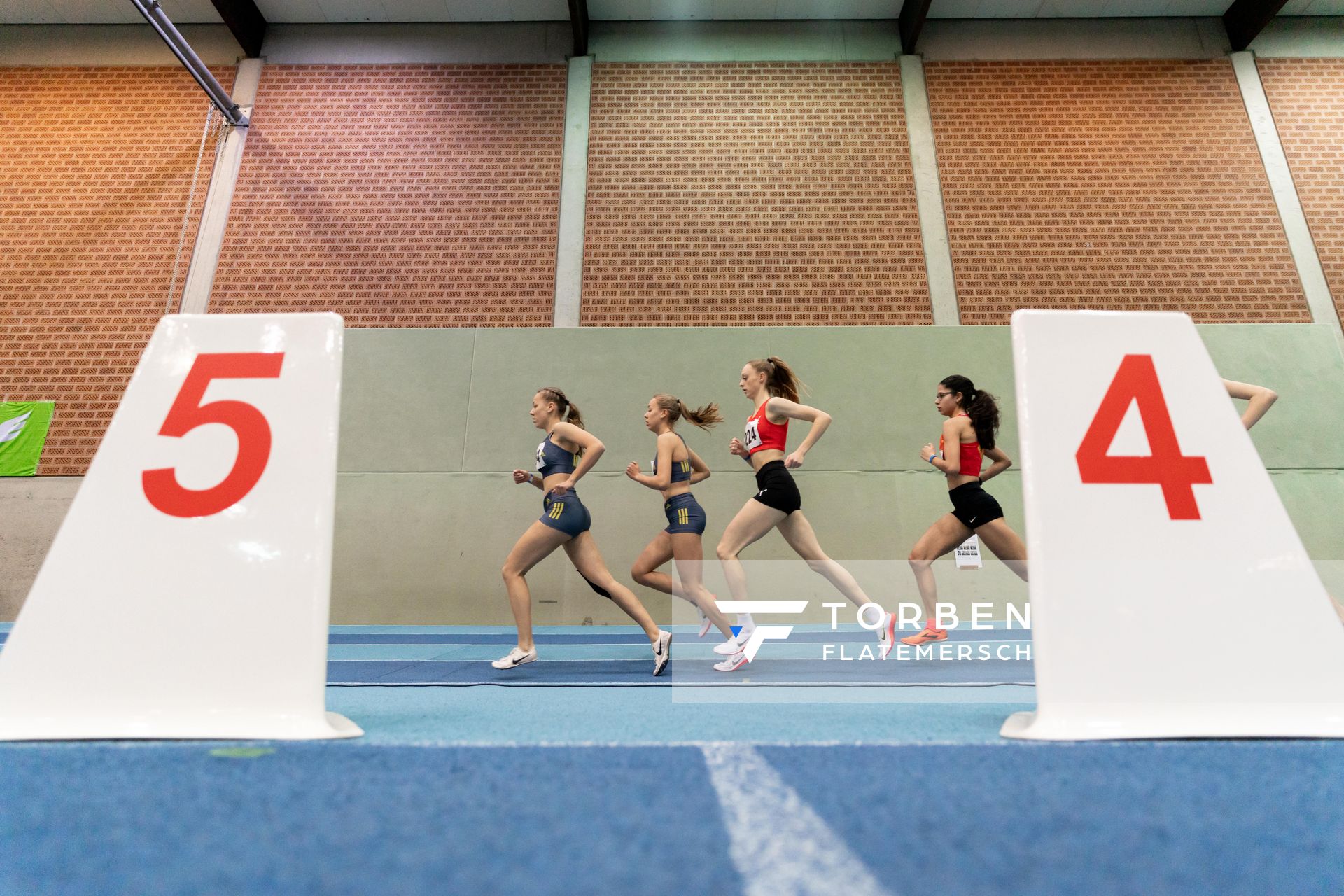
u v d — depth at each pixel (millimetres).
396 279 6312
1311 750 1035
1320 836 655
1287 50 6828
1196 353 1354
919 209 6465
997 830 676
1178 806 752
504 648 3842
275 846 635
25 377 6086
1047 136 6641
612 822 698
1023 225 6414
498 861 595
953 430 3143
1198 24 6926
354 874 566
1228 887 542
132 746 1092
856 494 5773
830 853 614
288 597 1229
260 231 6410
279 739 1147
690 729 1397
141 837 658
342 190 6523
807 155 6641
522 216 6492
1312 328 6016
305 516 1271
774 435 3074
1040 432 1289
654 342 6078
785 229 6441
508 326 6215
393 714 1648
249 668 1198
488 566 5656
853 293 6277
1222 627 1203
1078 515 1247
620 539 5711
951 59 6891
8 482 5828
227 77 6832
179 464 1299
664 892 530
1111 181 6504
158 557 1246
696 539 2988
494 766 948
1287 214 6363
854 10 6977
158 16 5645
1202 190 6457
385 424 5902
